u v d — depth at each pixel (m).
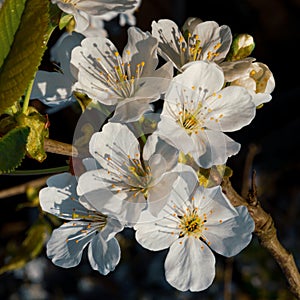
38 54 0.27
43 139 0.28
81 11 0.29
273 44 0.63
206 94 0.28
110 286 0.62
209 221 0.29
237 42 0.30
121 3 0.30
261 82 0.29
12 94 0.27
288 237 0.58
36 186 0.39
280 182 0.60
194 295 0.58
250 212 0.30
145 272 0.61
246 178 0.41
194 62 0.28
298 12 0.63
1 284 0.61
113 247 0.28
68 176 0.29
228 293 0.48
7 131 0.28
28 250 0.40
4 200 0.59
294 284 0.32
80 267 0.63
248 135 0.57
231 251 0.29
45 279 0.62
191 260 0.29
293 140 0.57
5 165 0.27
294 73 0.62
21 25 0.27
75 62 0.29
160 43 0.29
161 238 0.29
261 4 0.63
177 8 0.60
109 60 0.29
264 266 0.54
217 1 0.63
